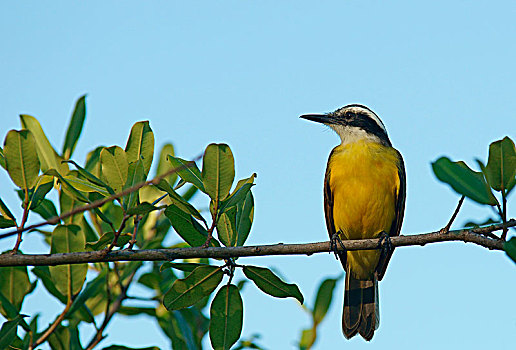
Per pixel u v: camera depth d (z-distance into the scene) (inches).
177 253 365.4
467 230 363.6
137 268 461.7
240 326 384.5
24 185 359.6
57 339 410.0
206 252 367.9
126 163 370.9
